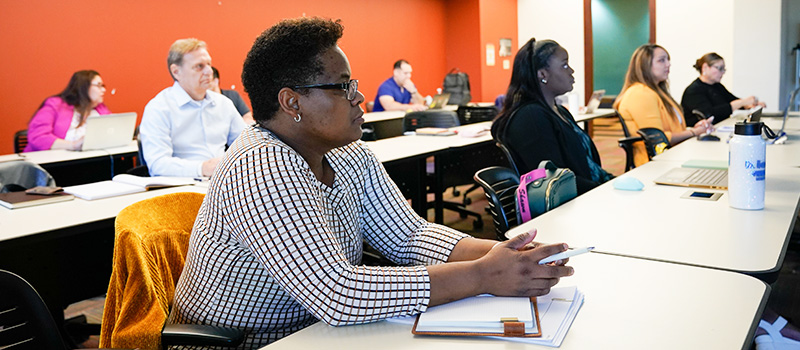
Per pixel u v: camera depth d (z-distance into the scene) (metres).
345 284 1.08
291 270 1.09
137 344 1.19
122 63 6.19
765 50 7.76
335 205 1.30
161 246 1.39
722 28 8.56
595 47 12.67
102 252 2.41
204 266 1.24
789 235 1.56
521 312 1.06
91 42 5.95
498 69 10.06
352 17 8.41
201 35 6.82
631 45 12.31
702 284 1.23
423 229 1.46
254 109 1.25
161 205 1.46
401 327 1.09
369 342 1.03
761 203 1.82
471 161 4.42
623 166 7.21
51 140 4.89
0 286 1.06
